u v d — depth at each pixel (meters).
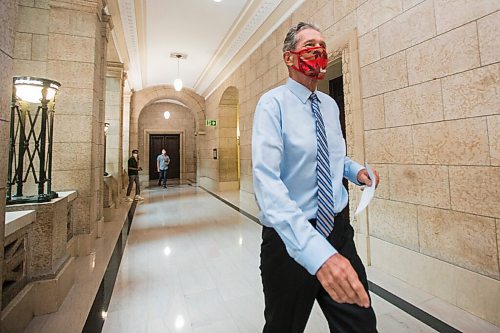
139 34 6.02
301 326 1.03
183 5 5.07
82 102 3.48
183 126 14.74
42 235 2.14
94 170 3.70
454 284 2.17
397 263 2.65
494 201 1.94
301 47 0.99
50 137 2.43
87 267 3.00
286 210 0.75
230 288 2.53
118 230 4.49
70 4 3.48
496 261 1.93
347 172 1.22
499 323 1.88
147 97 10.84
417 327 1.90
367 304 0.62
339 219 1.05
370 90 2.95
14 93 2.15
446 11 2.22
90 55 3.54
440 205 2.29
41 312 2.07
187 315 2.10
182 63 8.09
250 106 6.32
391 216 2.74
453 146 2.20
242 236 4.18
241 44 6.31
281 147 0.91
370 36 2.94
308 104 1.02
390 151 2.74
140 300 2.31
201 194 8.87
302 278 0.98
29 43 3.35
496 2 1.91
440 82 2.28
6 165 1.33
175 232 4.39
